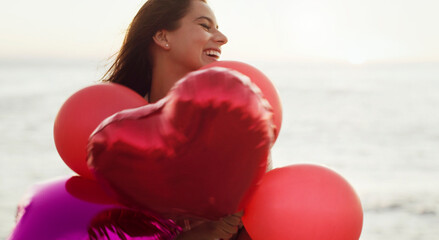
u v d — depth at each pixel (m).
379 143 17.47
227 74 1.19
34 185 1.63
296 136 18.81
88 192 1.51
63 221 1.42
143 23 1.90
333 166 13.44
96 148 1.28
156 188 1.25
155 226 1.42
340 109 28.62
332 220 1.42
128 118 1.25
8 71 108.00
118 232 1.40
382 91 43.56
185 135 1.17
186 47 1.84
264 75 1.60
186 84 1.18
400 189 10.84
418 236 7.79
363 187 11.04
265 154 1.23
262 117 1.18
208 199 1.26
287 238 1.43
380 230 8.13
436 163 13.88
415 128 21.19
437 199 9.91
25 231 1.42
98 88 1.57
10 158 14.09
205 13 1.85
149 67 2.00
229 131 1.16
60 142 1.54
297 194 1.44
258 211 1.47
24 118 22.98
